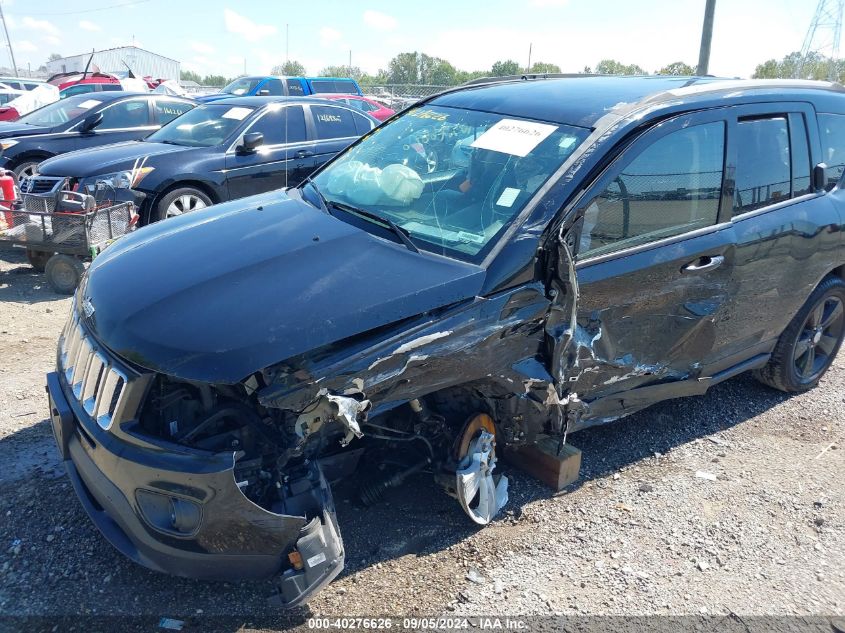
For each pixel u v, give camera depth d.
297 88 19.28
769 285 4.14
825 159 4.49
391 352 2.63
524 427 3.32
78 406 2.80
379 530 3.29
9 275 7.32
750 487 3.82
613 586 3.02
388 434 3.15
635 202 3.40
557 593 2.96
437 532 3.30
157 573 2.96
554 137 3.42
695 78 4.29
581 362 3.29
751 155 3.98
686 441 4.29
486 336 2.89
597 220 3.25
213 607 2.80
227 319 2.55
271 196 4.04
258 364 2.41
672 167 3.55
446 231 3.20
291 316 2.56
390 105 22.91
